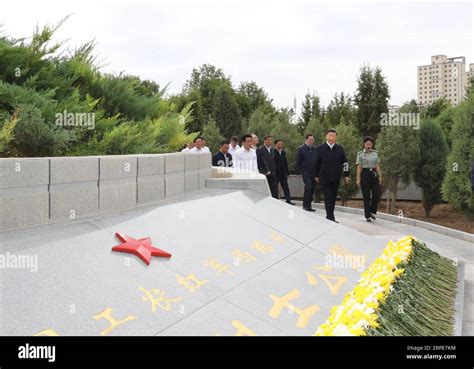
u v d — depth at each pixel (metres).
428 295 5.46
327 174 10.66
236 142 13.45
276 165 13.67
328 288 5.05
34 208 4.39
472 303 5.86
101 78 8.13
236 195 7.45
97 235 4.43
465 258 8.48
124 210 5.58
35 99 6.02
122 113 8.41
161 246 4.64
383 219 13.27
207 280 4.33
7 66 6.62
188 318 3.65
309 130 20.38
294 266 5.36
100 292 3.58
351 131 16.91
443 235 10.83
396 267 5.70
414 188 18.62
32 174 4.36
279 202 7.86
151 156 6.19
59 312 3.23
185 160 7.26
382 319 4.07
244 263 4.97
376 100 25.27
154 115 9.05
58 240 4.09
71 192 4.81
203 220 5.77
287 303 4.40
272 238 6.01
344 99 32.47
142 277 3.98
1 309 3.08
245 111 52.75
